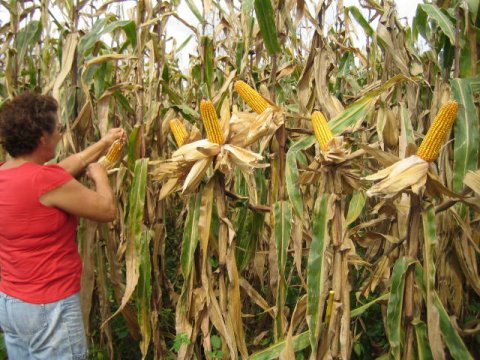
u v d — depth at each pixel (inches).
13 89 150.9
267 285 159.2
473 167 98.3
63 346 97.3
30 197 91.1
